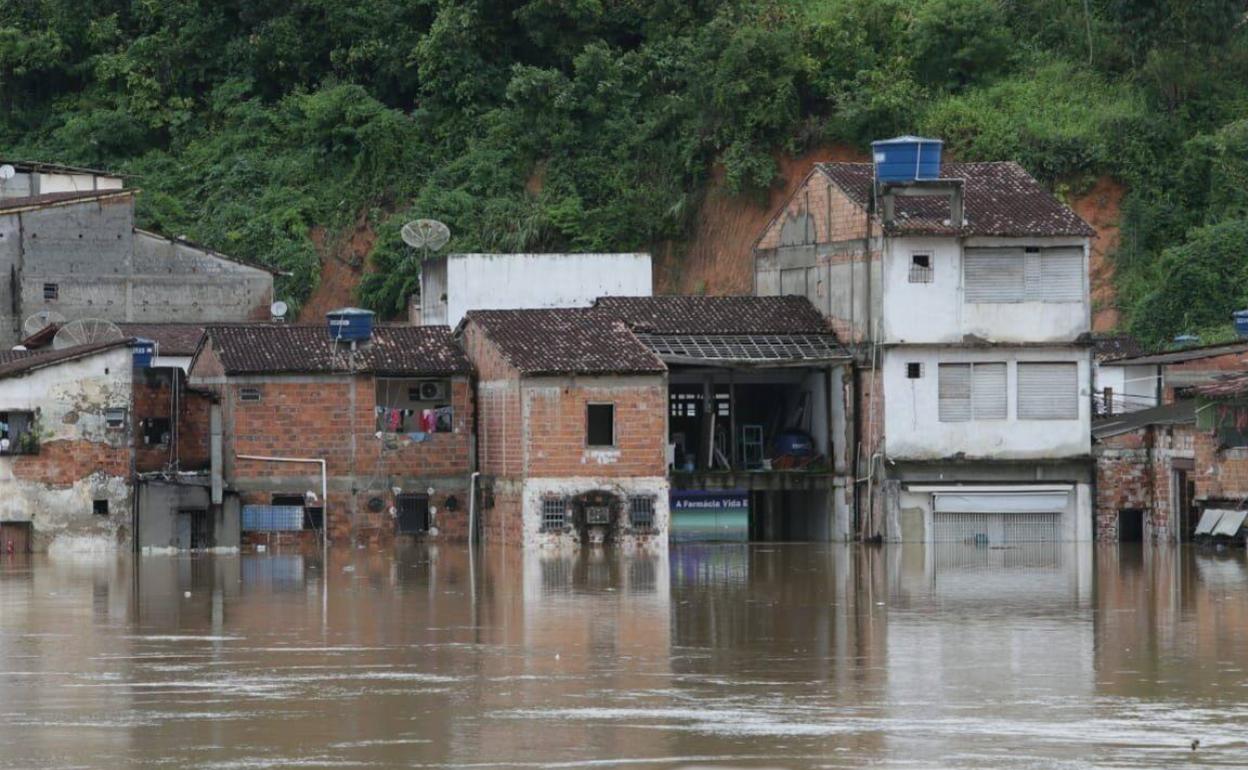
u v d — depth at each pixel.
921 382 104.50
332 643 63.50
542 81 149.88
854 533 106.19
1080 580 83.19
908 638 64.19
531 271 119.56
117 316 135.50
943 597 76.56
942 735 48.19
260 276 139.12
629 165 147.88
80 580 85.19
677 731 48.69
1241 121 140.38
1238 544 97.38
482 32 154.62
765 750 46.59
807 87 145.88
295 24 161.75
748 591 79.38
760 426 110.25
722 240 142.25
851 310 106.81
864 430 105.81
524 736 48.12
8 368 101.75
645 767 45.06
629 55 152.12
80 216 135.38
